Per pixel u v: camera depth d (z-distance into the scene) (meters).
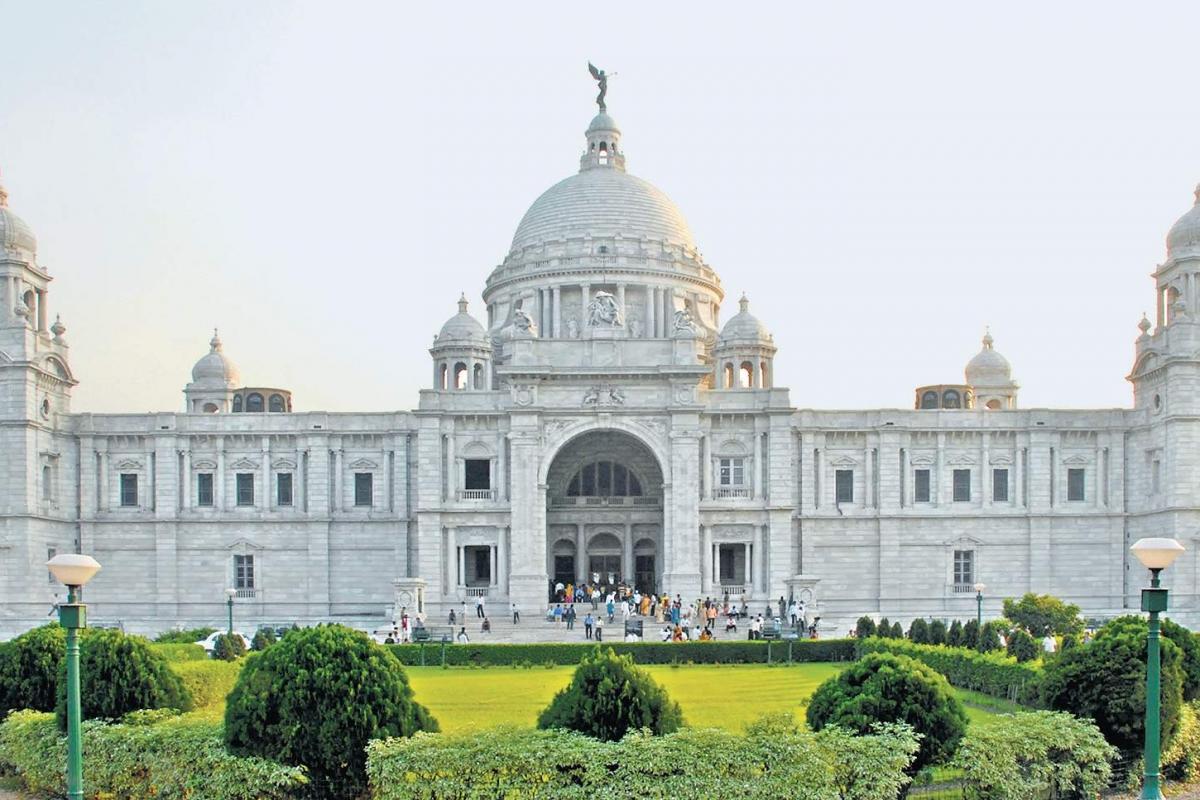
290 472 113.19
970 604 112.19
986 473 113.06
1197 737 38.25
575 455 115.06
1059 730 34.91
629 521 113.81
